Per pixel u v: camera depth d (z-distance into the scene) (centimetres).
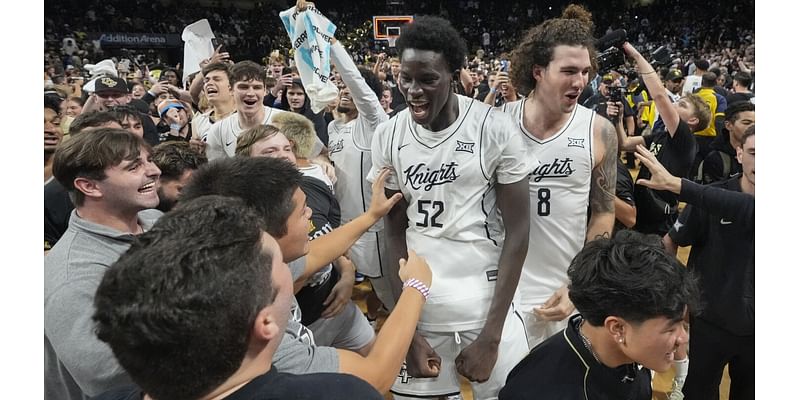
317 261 152
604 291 111
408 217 165
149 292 68
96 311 72
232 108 372
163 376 70
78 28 1706
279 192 122
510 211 156
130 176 140
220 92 367
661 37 2158
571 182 187
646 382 129
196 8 1988
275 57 675
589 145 186
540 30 180
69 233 137
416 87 142
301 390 75
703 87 566
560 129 187
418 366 155
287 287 82
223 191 120
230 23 2003
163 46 1812
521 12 2288
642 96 654
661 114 240
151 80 728
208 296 68
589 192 198
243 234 75
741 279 186
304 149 233
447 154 154
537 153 187
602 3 2309
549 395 119
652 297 107
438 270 158
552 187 187
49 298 124
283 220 122
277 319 80
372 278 262
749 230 181
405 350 131
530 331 194
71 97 445
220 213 76
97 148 136
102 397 83
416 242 163
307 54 274
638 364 125
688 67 1394
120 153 138
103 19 1788
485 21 2256
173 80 739
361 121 293
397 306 138
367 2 2230
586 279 115
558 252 192
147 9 1886
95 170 137
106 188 139
